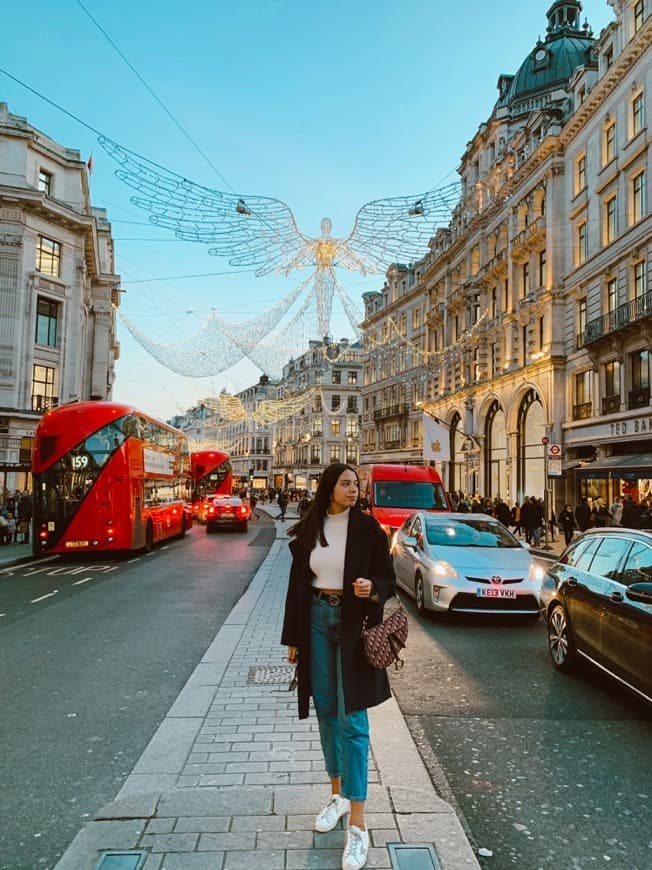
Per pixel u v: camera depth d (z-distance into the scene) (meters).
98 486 16.59
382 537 3.19
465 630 8.42
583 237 28.80
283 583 11.76
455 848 2.85
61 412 16.98
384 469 17.22
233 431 115.88
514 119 36.03
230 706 5.02
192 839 2.92
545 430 30.34
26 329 33.88
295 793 3.40
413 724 4.92
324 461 80.12
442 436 24.86
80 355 37.75
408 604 10.28
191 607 9.91
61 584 12.61
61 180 36.62
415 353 50.81
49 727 4.75
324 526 3.22
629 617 5.14
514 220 34.88
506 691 5.79
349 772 2.87
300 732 4.47
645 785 3.87
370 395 60.41
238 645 7.00
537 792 3.76
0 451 32.38
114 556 18.34
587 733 4.74
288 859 2.77
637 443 23.91
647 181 23.23
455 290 42.53
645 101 23.28
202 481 43.06
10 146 33.78
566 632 6.34
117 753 4.26
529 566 8.90
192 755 4.05
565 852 3.12
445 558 8.94
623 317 24.31
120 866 2.71
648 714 5.17
